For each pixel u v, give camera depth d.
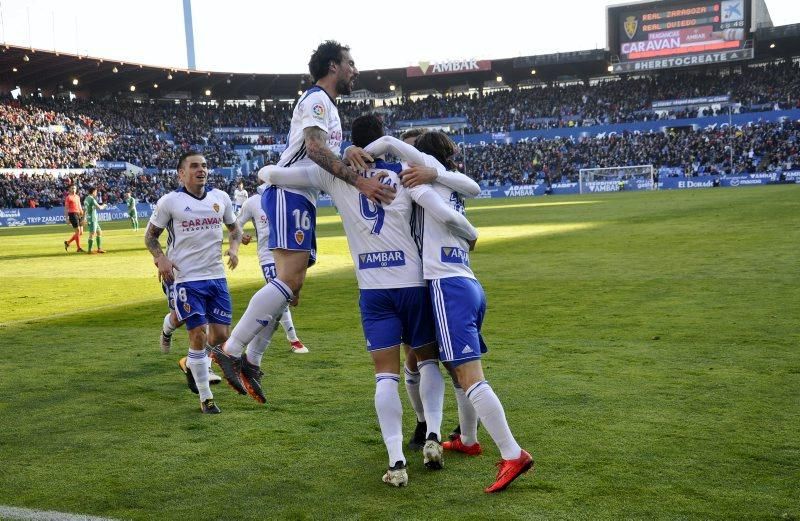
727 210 26.30
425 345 4.33
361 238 4.27
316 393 5.88
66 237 31.38
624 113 68.50
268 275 7.93
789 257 13.05
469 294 4.12
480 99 76.00
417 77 76.56
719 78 68.38
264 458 4.41
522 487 3.82
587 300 9.80
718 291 9.94
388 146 4.23
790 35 63.34
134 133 64.50
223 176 64.81
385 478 3.98
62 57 57.59
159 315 10.32
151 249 5.94
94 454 4.55
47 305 11.59
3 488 4.02
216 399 5.88
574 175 63.19
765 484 3.73
